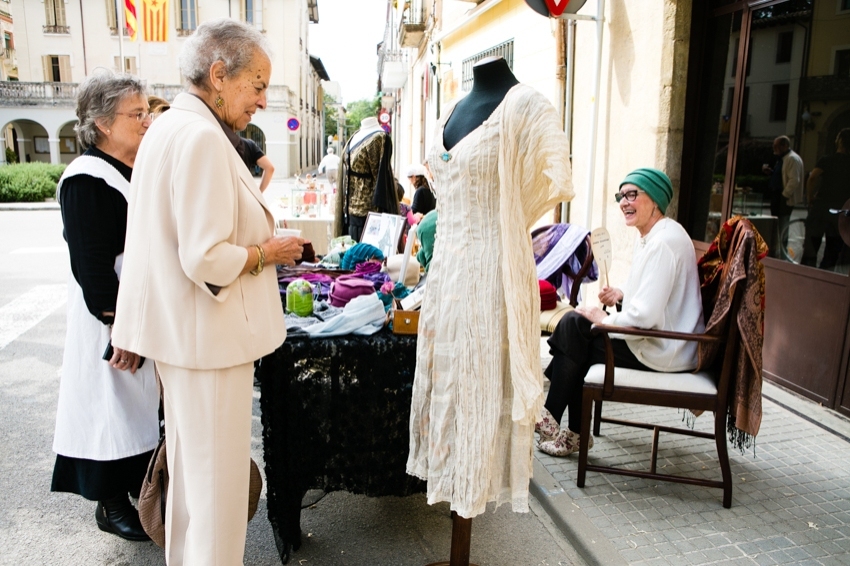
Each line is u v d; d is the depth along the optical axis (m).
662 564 2.32
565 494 2.80
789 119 3.75
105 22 32.47
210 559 1.79
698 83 4.44
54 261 8.70
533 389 1.76
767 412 3.56
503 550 2.51
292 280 3.19
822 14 3.48
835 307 3.46
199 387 1.75
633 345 2.85
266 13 33.88
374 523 2.68
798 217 3.72
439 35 11.41
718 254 2.83
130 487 2.41
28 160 37.78
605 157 5.13
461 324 1.81
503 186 1.73
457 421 1.84
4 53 39.12
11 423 3.60
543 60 6.52
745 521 2.59
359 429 2.44
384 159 4.83
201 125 1.68
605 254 3.22
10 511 2.72
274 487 2.36
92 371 2.29
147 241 1.73
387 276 3.15
